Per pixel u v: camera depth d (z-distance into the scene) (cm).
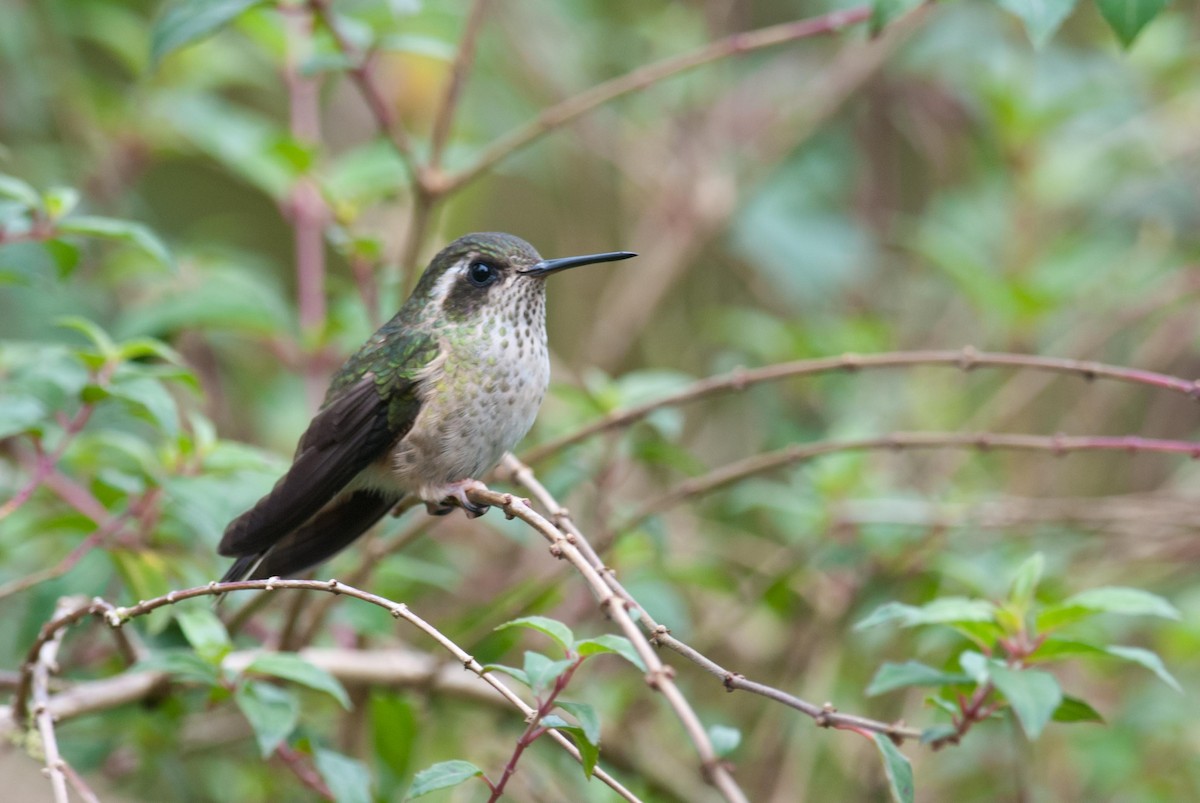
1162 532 1072
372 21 982
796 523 1091
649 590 962
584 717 527
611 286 1445
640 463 1155
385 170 996
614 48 1438
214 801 969
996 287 1102
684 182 1384
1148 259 1287
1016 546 1080
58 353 758
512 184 1486
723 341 1352
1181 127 1294
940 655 984
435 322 782
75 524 801
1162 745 1025
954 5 1362
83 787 591
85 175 1278
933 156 1403
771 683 1064
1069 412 1335
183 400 1002
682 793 953
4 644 992
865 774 1005
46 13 1343
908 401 1261
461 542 1170
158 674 762
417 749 949
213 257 1142
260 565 782
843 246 1377
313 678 654
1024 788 801
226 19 803
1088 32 1395
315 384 1080
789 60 1479
